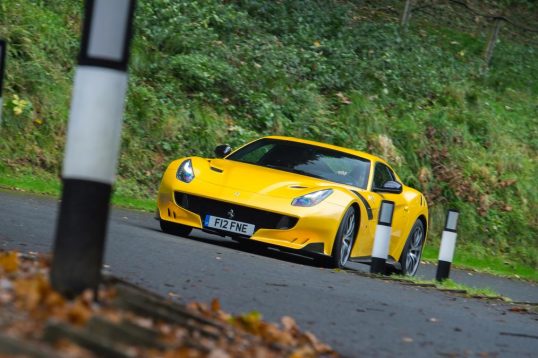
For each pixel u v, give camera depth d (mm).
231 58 54062
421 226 36094
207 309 16312
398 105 57531
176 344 12227
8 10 46406
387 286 26359
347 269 29312
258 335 15078
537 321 24547
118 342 11578
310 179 30406
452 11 79562
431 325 20016
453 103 60688
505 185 55094
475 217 52719
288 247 28328
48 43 46625
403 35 66312
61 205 13281
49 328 10930
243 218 28578
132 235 26984
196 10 56750
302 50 58188
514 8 85500
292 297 20578
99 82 13141
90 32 13188
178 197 29500
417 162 53688
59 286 13164
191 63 50938
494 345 18797
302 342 15266
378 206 31766
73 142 13188
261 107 51500
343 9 66000
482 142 58344
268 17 61531
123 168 44000
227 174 29797
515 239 53188
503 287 38906
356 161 32312
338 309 20031
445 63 66375
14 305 12414
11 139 40906
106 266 20531
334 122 53500
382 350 16375
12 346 10156
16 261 15898
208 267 23062
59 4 50406
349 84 57594
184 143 46906
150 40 52469
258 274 23438
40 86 43500
